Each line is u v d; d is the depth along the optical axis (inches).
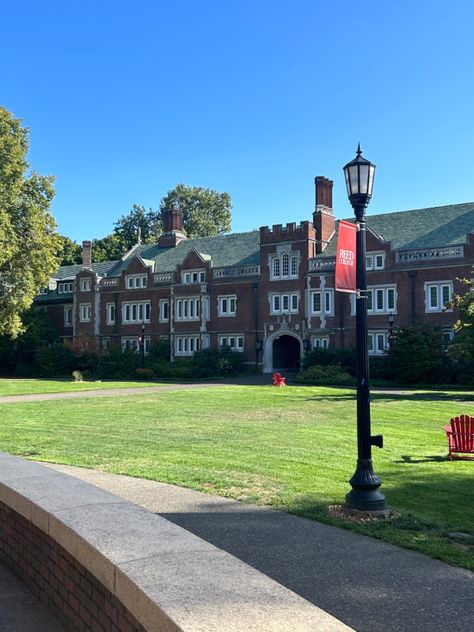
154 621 124.8
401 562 241.4
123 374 1854.1
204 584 135.1
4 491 233.5
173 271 2129.7
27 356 2251.5
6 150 1503.4
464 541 269.4
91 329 2321.6
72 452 480.1
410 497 356.8
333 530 283.7
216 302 2009.1
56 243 1641.2
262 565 236.5
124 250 3624.5
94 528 176.2
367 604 201.2
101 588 161.0
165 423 684.1
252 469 415.8
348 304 1749.5
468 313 1143.0
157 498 337.7
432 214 1808.6
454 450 499.5
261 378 1734.7
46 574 203.9
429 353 1443.2
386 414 805.2
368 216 1935.3
